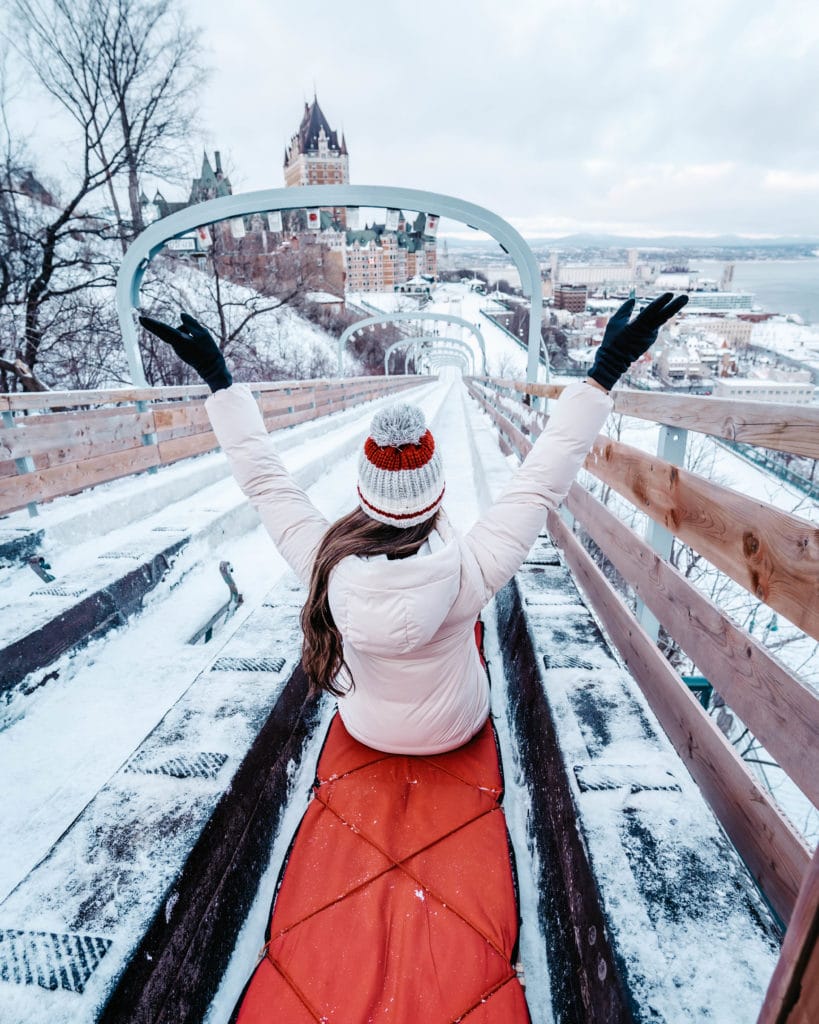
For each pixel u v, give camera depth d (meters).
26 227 11.88
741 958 0.90
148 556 2.93
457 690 1.33
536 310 5.60
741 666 1.15
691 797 1.23
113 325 12.47
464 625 1.21
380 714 1.34
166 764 1.47
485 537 1.22
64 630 2.23
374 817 1.29
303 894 1.15
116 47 12.41
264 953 1.06
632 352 1.19
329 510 5.20
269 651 2.04
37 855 1.39
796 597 0.98
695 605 1.38
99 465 4.07
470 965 1.01
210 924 1.26
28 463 3.42
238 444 1.35
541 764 1.55
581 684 1.66
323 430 9.41
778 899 1.02
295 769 1.83
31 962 1.00
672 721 1.50
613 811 1.20
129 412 4.50
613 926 0.96
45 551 3.08
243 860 1.43
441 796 1.33
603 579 2.21
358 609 1.03
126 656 2.40
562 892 1.24
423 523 1.08
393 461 1.01
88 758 1.76
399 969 1.01
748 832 1.12
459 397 23.34
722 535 1.29
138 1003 1.01
